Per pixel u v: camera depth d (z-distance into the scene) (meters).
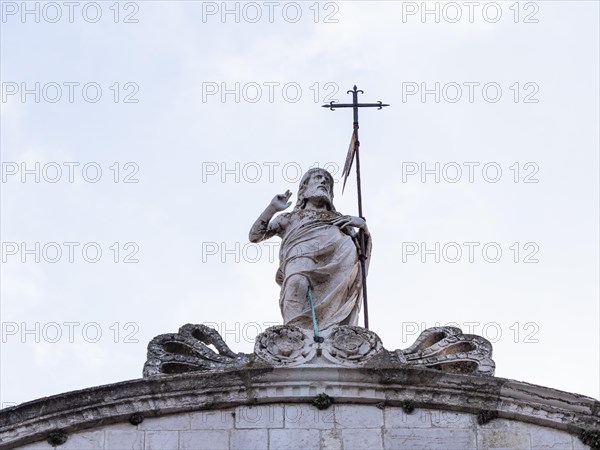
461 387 43.41
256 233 47.41
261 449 42.62
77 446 42.69
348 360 43.62
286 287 45.66
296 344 43.75
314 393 43.25
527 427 43.25
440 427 43.09
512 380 43.41
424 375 43.41
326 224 46.75
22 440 42.69
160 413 43.03
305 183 48.22
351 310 45.91
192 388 43.16
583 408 43.31
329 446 42.72
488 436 43.06
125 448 42.62
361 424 43.03
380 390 43.38
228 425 42.97
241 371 43.28
